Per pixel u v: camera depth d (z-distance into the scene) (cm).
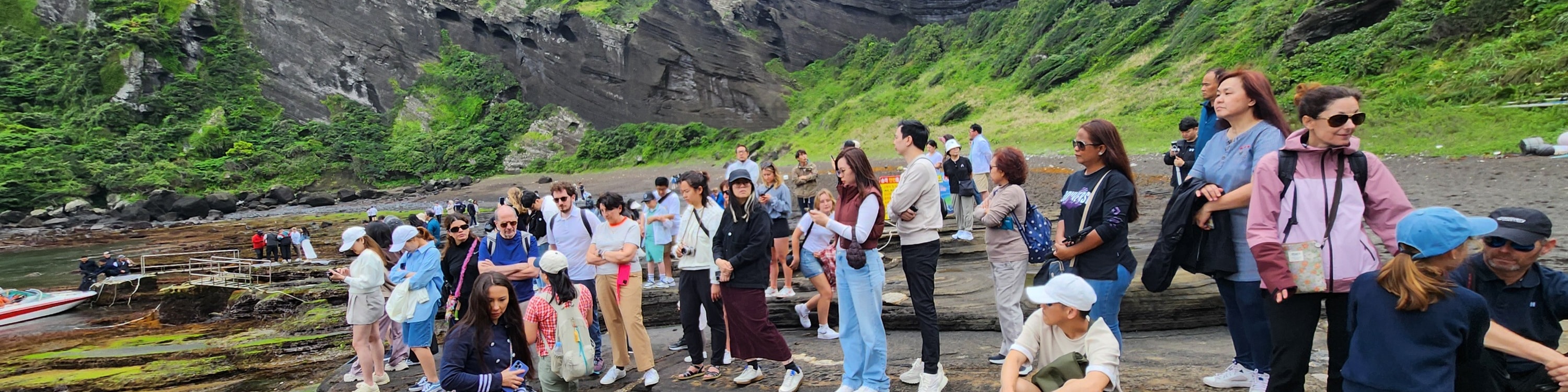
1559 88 1495
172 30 6306
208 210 4253
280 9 6700
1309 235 309
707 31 6178
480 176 5769
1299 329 315
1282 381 322
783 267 768
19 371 976
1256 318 367
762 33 6506
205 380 884
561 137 5991
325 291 1276
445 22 6844
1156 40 3562
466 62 6669
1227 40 3031
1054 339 316
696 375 565
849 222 450
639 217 907
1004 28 4975
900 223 450
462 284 621
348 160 5719
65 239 3103
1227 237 359
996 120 3544
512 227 632
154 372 912
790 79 6388
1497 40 1830
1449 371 261
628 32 6122
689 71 6106
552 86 6397
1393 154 1446
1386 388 271
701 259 548
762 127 6028
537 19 6406
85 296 1476
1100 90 3356
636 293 564
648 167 5181
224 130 5828
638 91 6097
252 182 5172
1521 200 892
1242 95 355
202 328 1201
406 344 663
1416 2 2227
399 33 6775
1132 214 391
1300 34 2558
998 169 465
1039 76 3875
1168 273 374
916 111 4256
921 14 6606
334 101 6625
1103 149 391
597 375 627
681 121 6062
